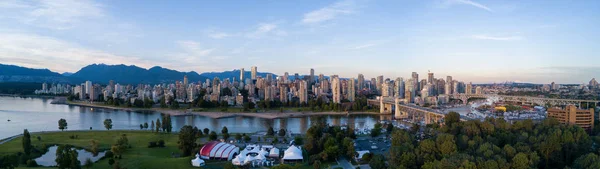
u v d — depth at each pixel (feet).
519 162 543.80
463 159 552.41
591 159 525.34
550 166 636.07
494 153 608.19
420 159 641.40
